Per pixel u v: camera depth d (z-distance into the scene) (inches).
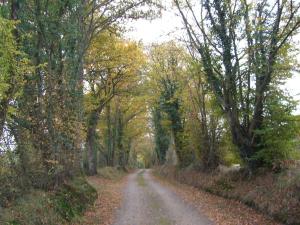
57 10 673.6
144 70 1510.8
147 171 2753.4
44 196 502.0
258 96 728.3
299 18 674.8
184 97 1290.6
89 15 928.3
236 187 797.9
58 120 594.9
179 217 616.4
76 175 791.7
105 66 1322.6
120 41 1288.1
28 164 502.3
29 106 519.8
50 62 608.4
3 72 386.0
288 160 697.6
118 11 956.6
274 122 723.4
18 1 537.6
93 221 574.9
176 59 1450.5
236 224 541.0
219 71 780.6
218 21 759.1
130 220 596.7
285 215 522.3
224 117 894.4
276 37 689.0
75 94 719.1
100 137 1940.2
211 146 1168.8
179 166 1560.0
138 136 2746.1
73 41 729.6
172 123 1514.5
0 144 422.6
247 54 746.2
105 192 977.5
